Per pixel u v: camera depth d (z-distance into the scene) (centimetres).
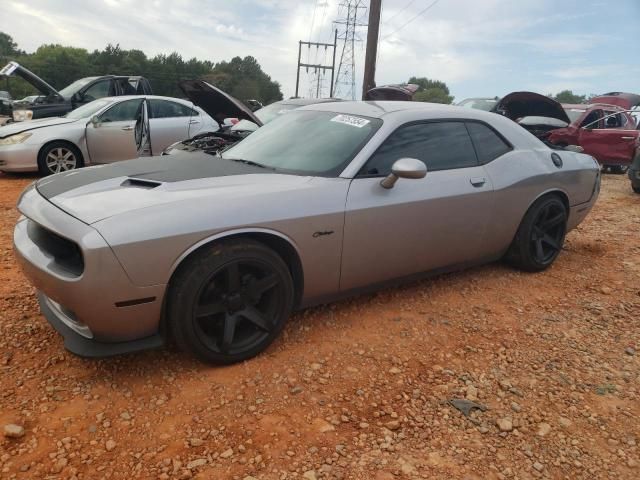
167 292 271
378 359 313
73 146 861
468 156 400
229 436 240
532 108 1172
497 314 384
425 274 392
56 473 212
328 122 383
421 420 260
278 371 293
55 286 255
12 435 229
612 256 539
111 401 260
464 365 313
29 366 285
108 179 307
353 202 322
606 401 285
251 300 295
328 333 339
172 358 300
